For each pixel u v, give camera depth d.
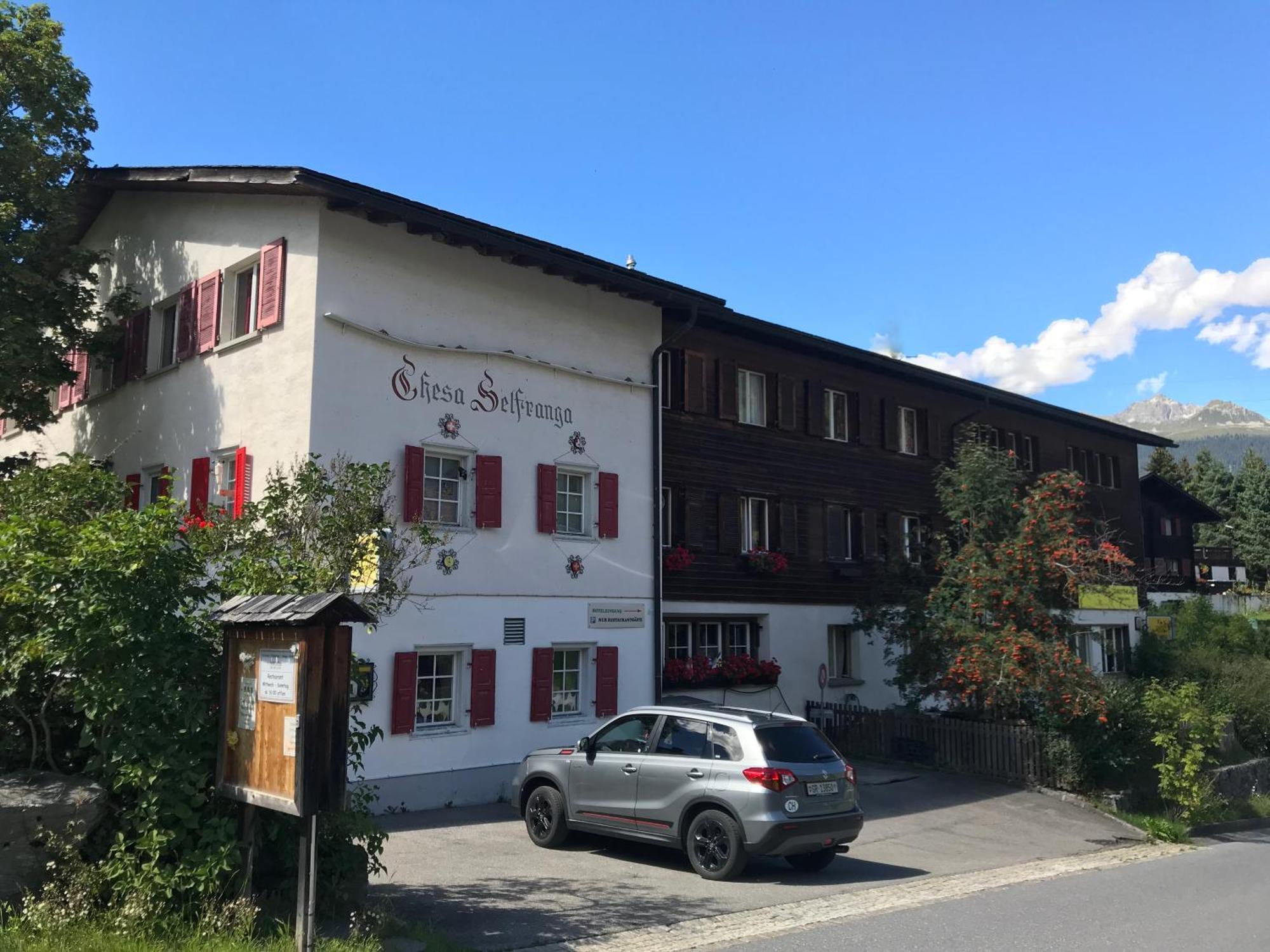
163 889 6.13
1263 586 57.12
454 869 10.15
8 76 16.41
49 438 19.89
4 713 6.89
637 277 17.08
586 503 16.92
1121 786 17.42
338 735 6.18
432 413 14.67
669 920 8.48
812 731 10.70
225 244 15.52
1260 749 24.22
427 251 14.90
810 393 22.62
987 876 11.40
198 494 15.04
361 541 8.41
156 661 6.50
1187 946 8.19
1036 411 29.17
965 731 18.67
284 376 13.80
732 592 20.00
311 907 6.03
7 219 15.45
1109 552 17.98
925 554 21.70
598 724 16.36
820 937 8.02
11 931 5.65
